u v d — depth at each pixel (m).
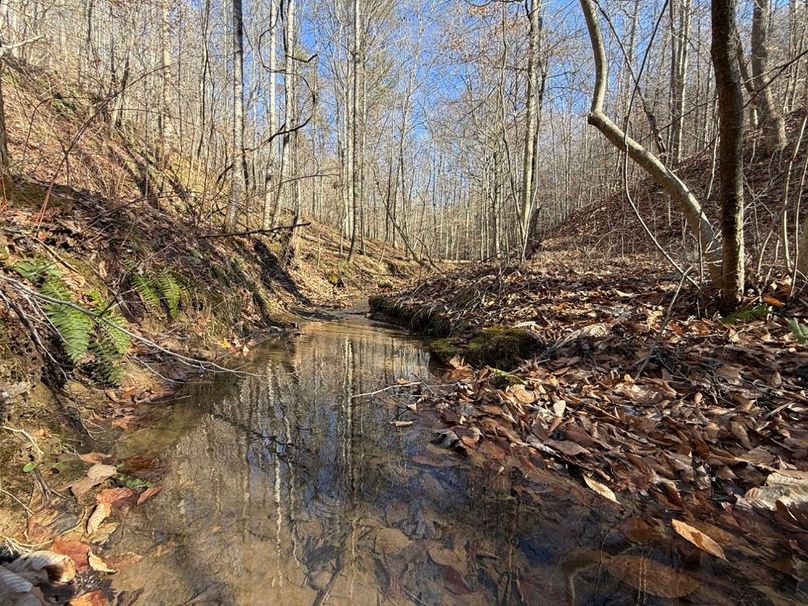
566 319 4.08
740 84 2.93
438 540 1.58
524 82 9.40
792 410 2.18
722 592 1.31
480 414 2.69
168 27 8.90
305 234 14.59
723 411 2.27
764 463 1.86
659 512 1.72
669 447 2.08
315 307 8.51
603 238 10.31
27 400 2.06
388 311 7.79
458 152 18.75
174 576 1.35
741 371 2.62
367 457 2.22
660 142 3.91
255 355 4.35
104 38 9.77
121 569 1.36
